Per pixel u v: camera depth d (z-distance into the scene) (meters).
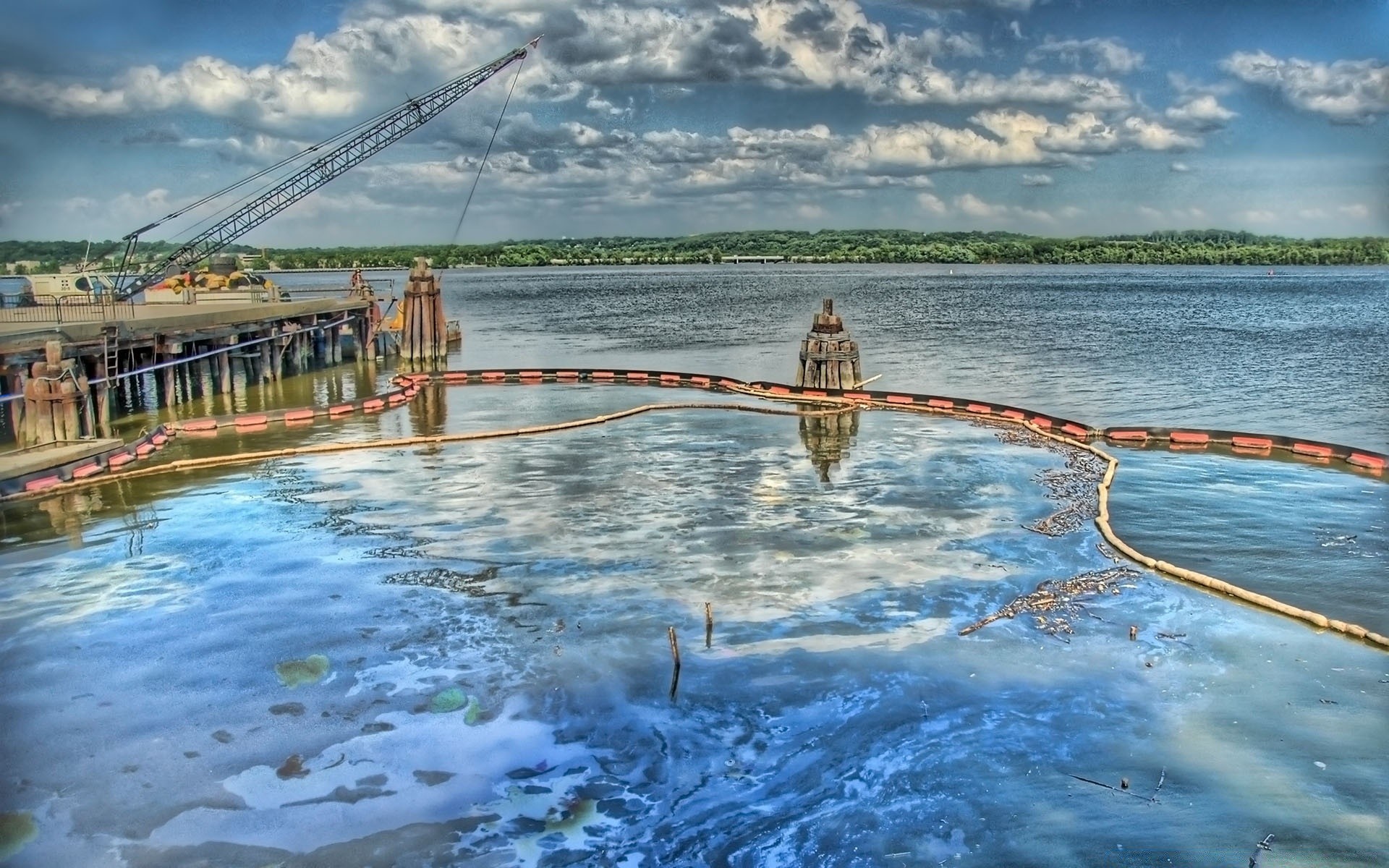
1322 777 14.97
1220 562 24.62
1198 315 117.50
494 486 32.06
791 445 38.94
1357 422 47.34
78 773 15.23
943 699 17.39
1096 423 46.94
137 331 44.16
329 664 18.83
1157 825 13.88
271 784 14.95
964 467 34.84
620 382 59.22
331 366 71.44
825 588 22.55
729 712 17.00
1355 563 24.59
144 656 19.27
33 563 24.81
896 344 83.12
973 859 13.27
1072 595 22.16
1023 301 151.38
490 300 169.12
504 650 19.39
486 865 13.23
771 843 13.65
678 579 23.09
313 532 27.12
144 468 35.00
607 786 14.94
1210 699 17.34
